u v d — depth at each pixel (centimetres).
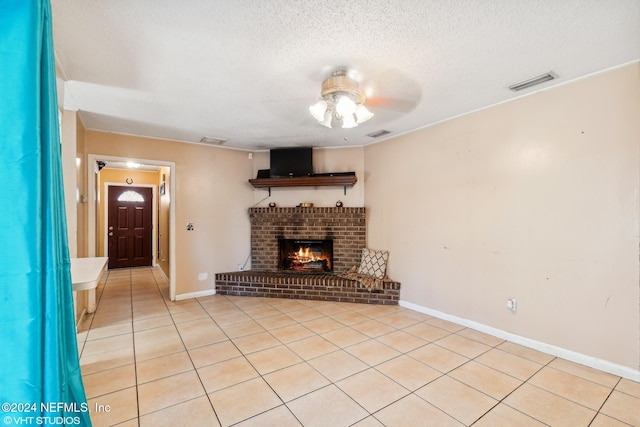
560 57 211
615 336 226
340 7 155
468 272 322
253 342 285
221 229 470
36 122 99
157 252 705
